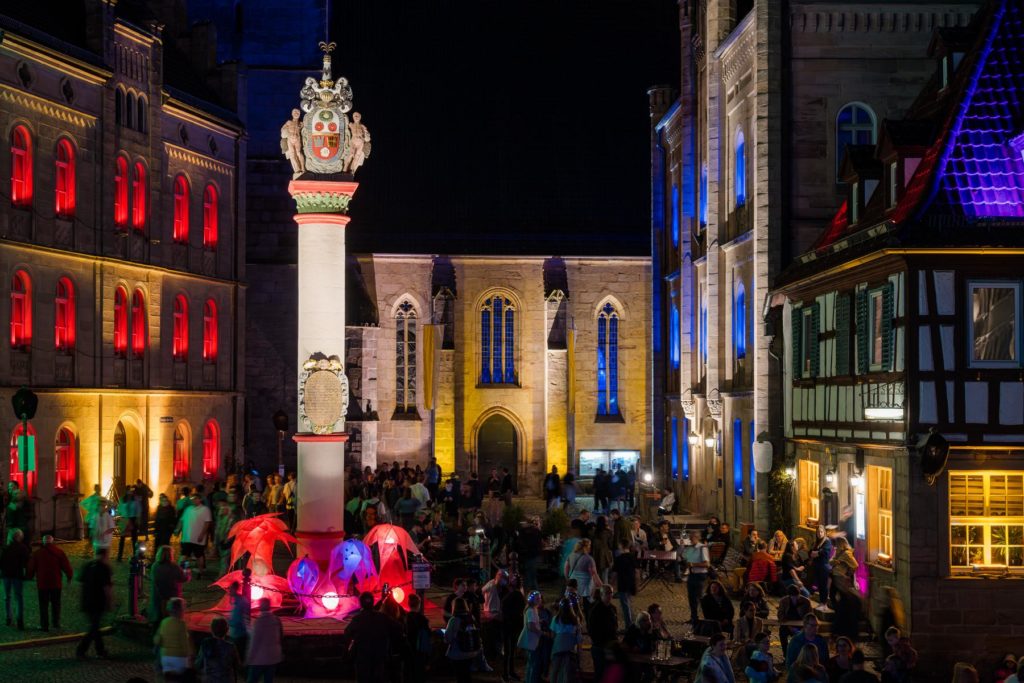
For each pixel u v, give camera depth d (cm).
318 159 3334
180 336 5825
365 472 6119
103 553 2936
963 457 3108
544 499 7331
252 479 5025
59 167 4934
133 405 5359
